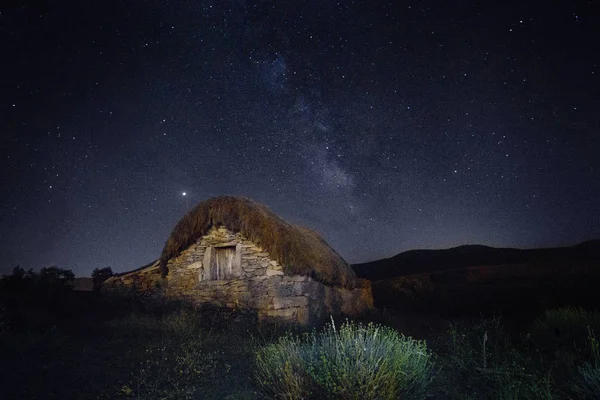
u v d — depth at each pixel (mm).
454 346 7699
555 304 17594
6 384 5320
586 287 19516
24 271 12211
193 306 13219
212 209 13719
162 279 14312
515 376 5957
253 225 13109
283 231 12961
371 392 4691
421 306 21562
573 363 6633
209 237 13992
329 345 5922
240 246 13508
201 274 13781
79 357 7043
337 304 15164
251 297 12898
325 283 14047
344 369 4961
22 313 9555
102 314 11992
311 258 13070
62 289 12391
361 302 17656
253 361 7172
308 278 12680
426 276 27625
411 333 12445
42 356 6812
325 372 5102
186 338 9453
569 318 9008
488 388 5727
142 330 9953
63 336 8469
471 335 9172
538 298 19062
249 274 13156
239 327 11625
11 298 10406
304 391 5039
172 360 7195
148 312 12742
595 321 8492
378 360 5062
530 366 6508
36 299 11117
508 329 11141
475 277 25766
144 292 14211
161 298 13852
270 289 12750
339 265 15648
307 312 12281
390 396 4766
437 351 8109
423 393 5367
